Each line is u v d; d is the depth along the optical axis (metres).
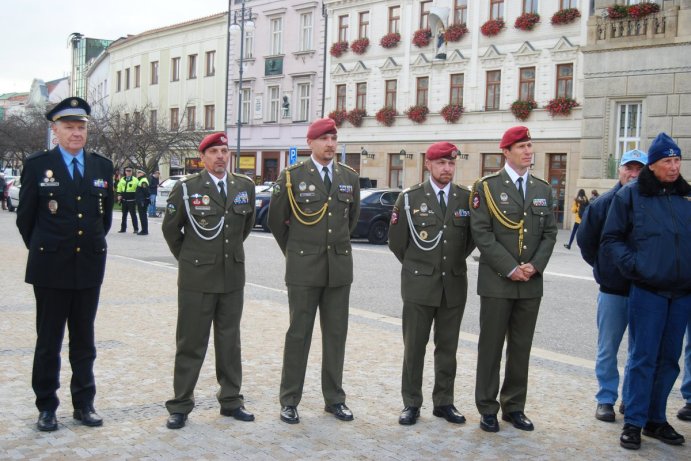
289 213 6.19
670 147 5.61
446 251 6.01
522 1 33.16
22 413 5.84
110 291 11.71
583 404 6.54
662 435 5.70
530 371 7.54
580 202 26.59
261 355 7.83
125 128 42.41
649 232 5.61
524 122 32.84
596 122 29.55
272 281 14.14
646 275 5.56
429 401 6.52
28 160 5.57
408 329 6.05
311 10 41.84
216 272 5.86
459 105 35.09
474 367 7.62
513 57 33.28
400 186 37.94
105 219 5.82
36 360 5.57
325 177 6.15
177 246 6.02
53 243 5.52
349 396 6.54
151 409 6.04
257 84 45.22
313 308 6.06
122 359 7.49
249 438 5.46
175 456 5.06
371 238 22.56
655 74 27.89
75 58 84.81
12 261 15.15
